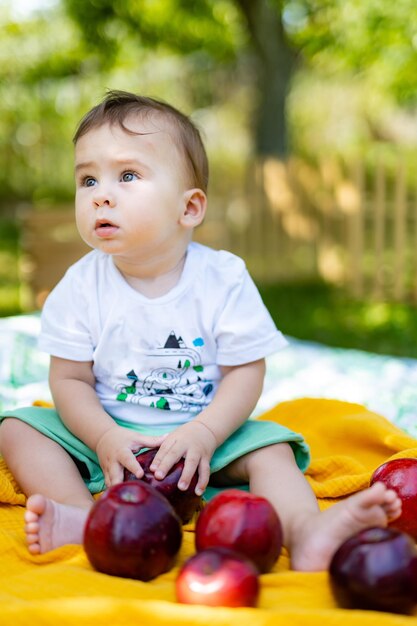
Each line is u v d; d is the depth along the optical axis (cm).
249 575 139
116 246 206
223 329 215
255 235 802
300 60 945
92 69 1144
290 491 185
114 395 218
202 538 158
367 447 247
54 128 1298
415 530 178
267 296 761
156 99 234
